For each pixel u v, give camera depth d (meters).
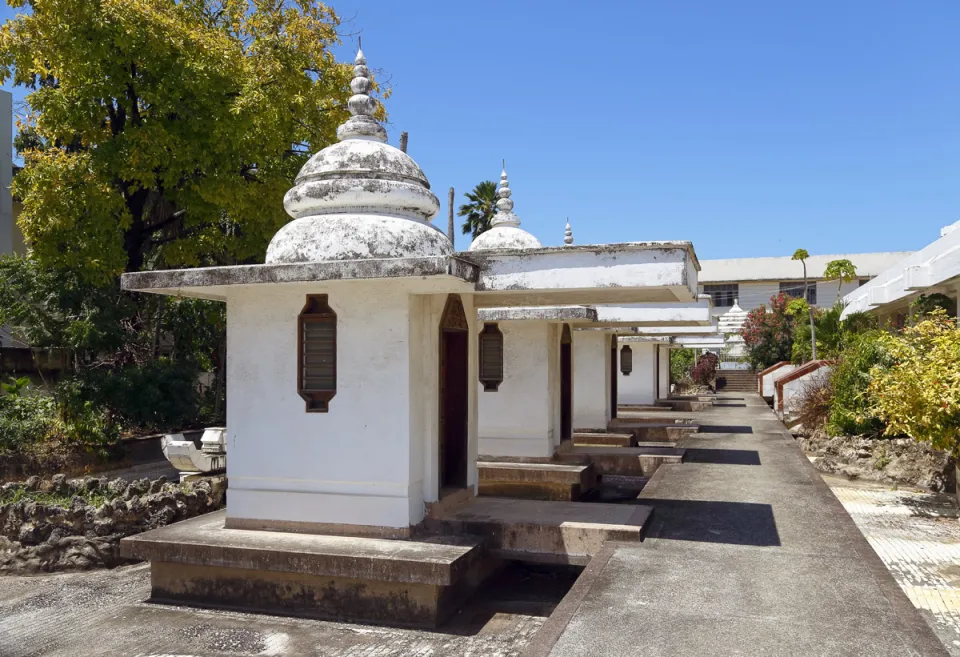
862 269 40.88
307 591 5.81
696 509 7.27
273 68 13.68
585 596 4.71
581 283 6.04
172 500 8.15
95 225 12.59
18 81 12.84
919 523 8.61
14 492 8.39
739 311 39.94
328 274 5.74
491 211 33.31
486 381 10.27
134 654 5.09
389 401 6.16
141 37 12.31
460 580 6.00
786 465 10.15
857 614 4.38
